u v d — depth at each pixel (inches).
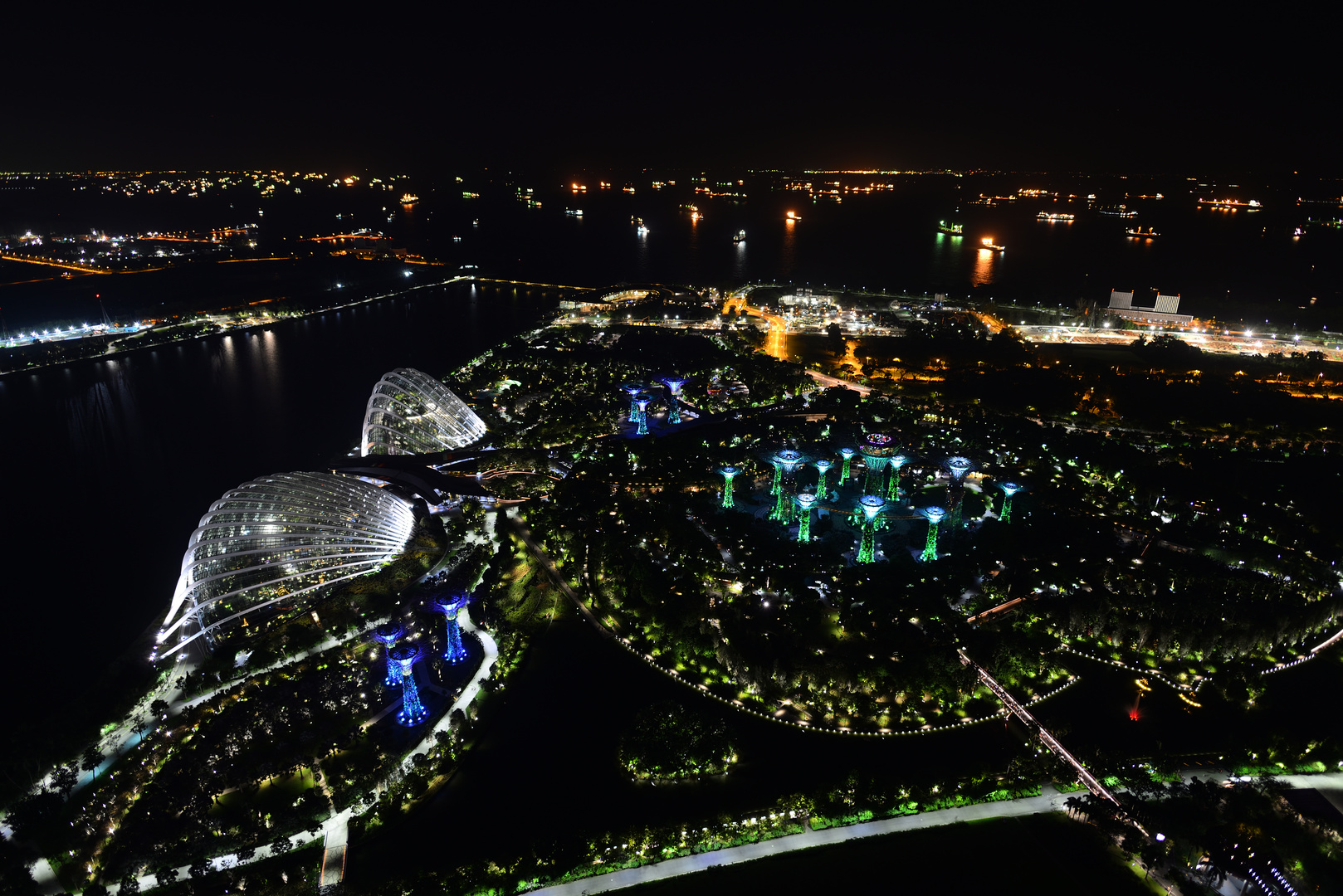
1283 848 6343.5
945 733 7775.6
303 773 7283.5
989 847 6441.9
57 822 6781.5
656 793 6983.3
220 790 6993.1
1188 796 6875.0
